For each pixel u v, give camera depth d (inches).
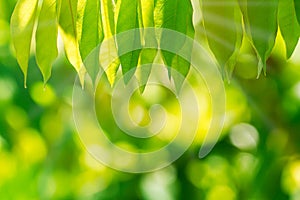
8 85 161.8
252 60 151.8
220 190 170.2
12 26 76.7
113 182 168.1
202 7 74.0
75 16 76.0
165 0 75.5
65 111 164.7
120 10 75.2
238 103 160.7
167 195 164.7
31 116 164.4
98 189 171.2
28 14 76.9
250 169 167.3
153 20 75.7
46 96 163.0
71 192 173.0
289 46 78.2
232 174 168.2
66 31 76.5
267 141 160.9
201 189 168.6
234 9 74.3
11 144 165.9
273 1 73.9
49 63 77.7
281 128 160.2
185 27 75.7
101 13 76.6
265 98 159.8
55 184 173.3
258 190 162.4
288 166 160.7
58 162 170.7
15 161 169.0
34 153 169.6
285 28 77.9
